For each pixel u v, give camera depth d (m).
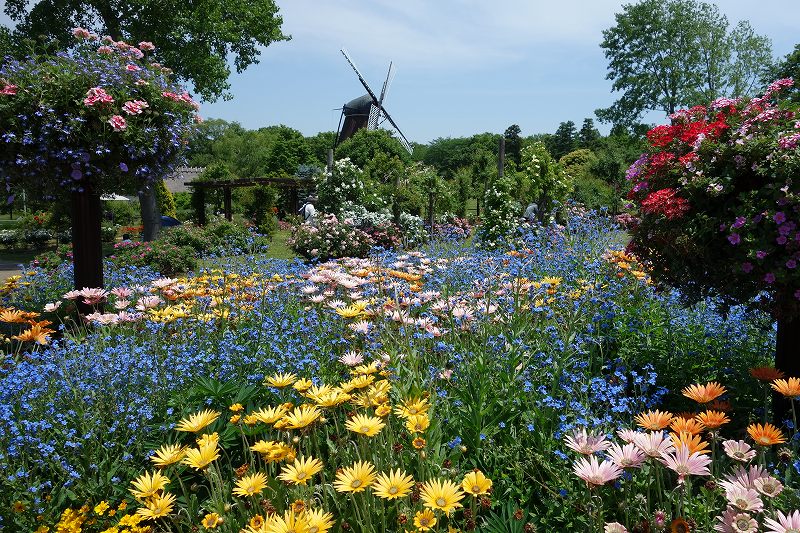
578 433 2.30
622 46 39.66
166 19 20.56
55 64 5.63
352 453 2.60
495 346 3.33
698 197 3.26
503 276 5.06
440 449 2.65
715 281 3.35
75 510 2.77
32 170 5.57
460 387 3.08
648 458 2.09
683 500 2.16
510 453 2.75
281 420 2.33
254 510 2.23
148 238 20.66
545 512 2.56
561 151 71.56
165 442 3.02
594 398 3.02
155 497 2.09
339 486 2.06
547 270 5.96
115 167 5.78
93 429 2.95
